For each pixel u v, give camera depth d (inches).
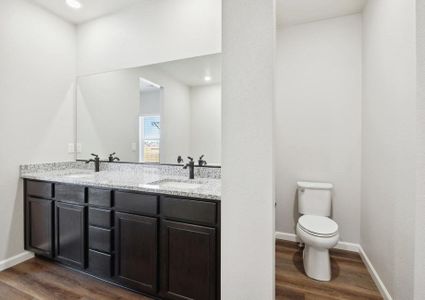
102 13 99.4
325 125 98.8
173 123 89.9
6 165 84.1
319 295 68.1
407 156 53.6
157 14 90.6
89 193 75.0
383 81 68.4
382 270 68.4
